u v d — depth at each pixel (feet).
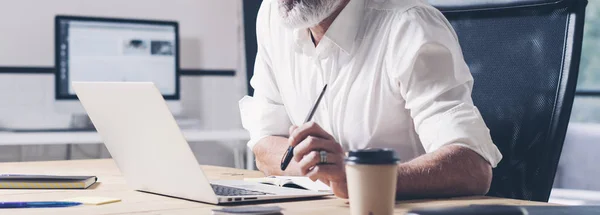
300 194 3.95
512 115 5.45
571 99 5.24
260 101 6.46
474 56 5.73
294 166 5.32
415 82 4.90
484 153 4.42
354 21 5.49
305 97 5.98
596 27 14.24
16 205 3.70
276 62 6.20
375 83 5.41
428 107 4.78
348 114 5.60
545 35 5.40
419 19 5.07
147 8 14.30
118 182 4.92
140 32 13.25
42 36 13.41
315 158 3.79
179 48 14.25
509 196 5.41
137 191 4.37
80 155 13.21
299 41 5.72
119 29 13.08
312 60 5.82
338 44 5.52
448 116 4.58
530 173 5.31
